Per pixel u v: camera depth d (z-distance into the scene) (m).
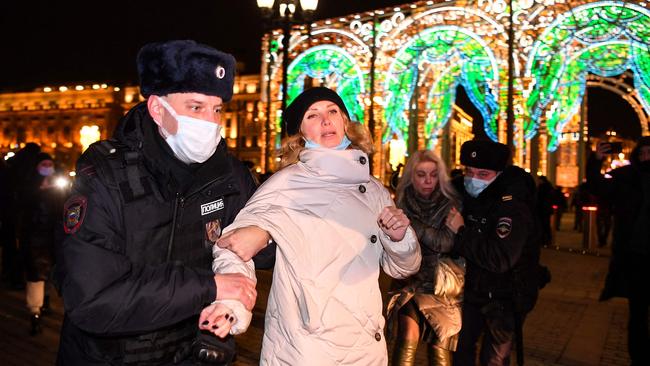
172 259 2.21
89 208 2.04
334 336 2.43
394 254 2.63
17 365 5.35
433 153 4.12
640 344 5.24
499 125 24.05
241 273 2.11
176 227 2.22
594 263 13.43
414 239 2.64
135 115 2.26
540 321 7.76
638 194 5.26
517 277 3.96
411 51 26.39
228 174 2.39
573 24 21.41
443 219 4.00
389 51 26.97
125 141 2.20
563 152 31.28
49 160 6.96
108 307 1.92
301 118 2.68
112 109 84.00
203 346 2.14
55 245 2.08
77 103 86.94
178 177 2.21
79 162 2.14
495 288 3.96
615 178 5.46
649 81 20.89
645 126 29.25
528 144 24.11
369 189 2.68
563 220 29.02
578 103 25.89
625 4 19.66
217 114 2.20
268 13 14.86
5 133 91.56
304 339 2.43
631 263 5.27
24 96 90.62
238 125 69.31
